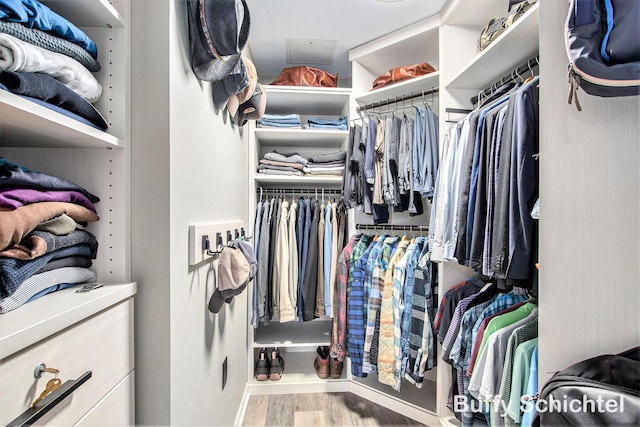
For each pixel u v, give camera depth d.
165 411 0.75
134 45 0.75
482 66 1.35
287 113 2.36
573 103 0.64
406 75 1.76
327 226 1.90
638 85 0.50
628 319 0.57
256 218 1.90
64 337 0.52
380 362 1.53
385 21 1.67
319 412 1.70
